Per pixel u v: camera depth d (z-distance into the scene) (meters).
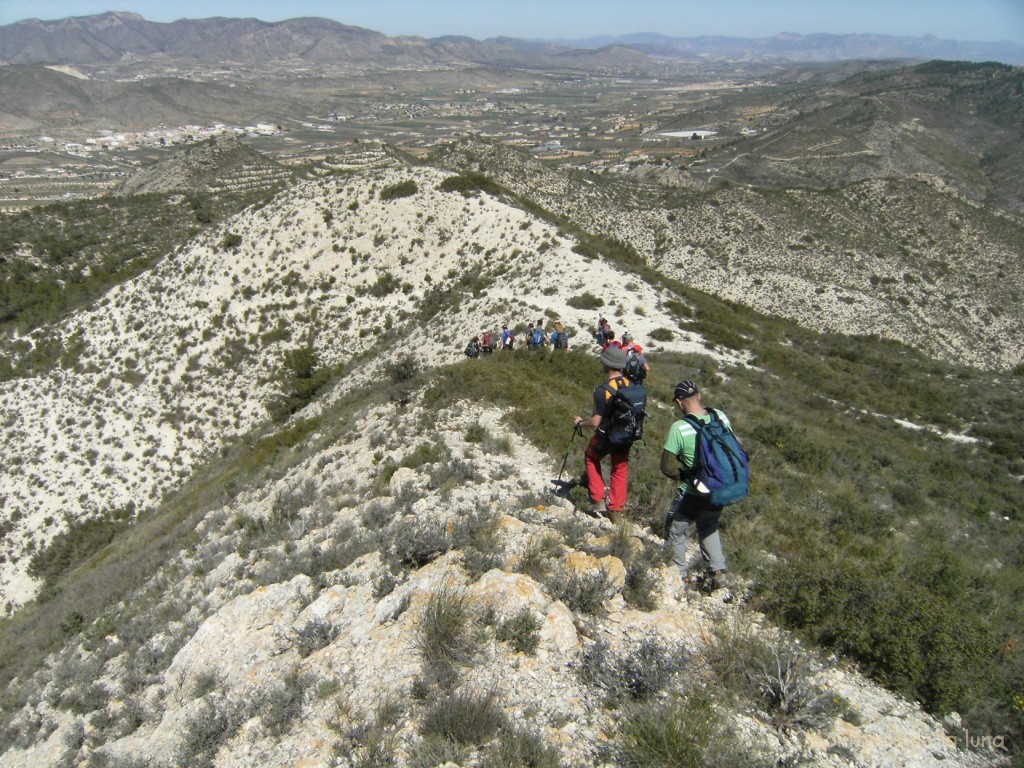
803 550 7.77
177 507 23.17
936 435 23.02
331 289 43.06
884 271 57.66
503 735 4.64
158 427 36.88
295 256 44.72
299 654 6.52
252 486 16.25
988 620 7.11
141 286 46.12
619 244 46.94
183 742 5.94
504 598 5.99
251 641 7.26
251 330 41.59
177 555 13.66
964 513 14.28
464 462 10.96
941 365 38.75
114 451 35.75
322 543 9.59
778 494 11.02
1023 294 56.62
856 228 64.06
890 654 5.34
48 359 42.28
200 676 7.12
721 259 58.09
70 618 13.14
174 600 10.75
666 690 4.95
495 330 29.50
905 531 11.55
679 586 6.41
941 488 15.92
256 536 11.53
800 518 9.51
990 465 20.50
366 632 6.32
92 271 62.53
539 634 5.59
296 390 36.16
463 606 5.91
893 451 19.36
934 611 5.79
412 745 4.75
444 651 5.52
